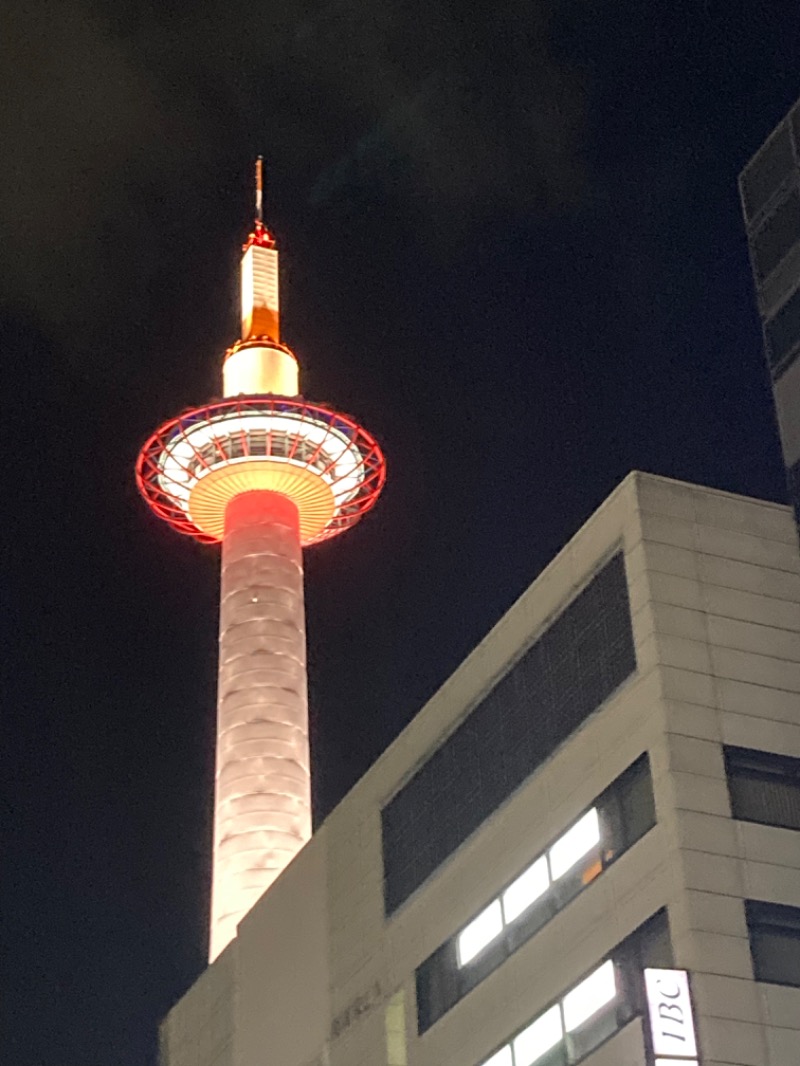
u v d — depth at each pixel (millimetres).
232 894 99312
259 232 139500
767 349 63250
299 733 106750
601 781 52188
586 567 55688
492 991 55250
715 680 51094
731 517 54781
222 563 116250
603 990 49344
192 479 121375
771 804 49375
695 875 47188
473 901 57906
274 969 73500
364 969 64500
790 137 64750
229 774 104500
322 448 121875
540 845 54656
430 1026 58906
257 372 127438
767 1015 45562
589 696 54188
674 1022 44656
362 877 66438
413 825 63531
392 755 65750
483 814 58781
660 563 52938
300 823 102750
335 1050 65375
